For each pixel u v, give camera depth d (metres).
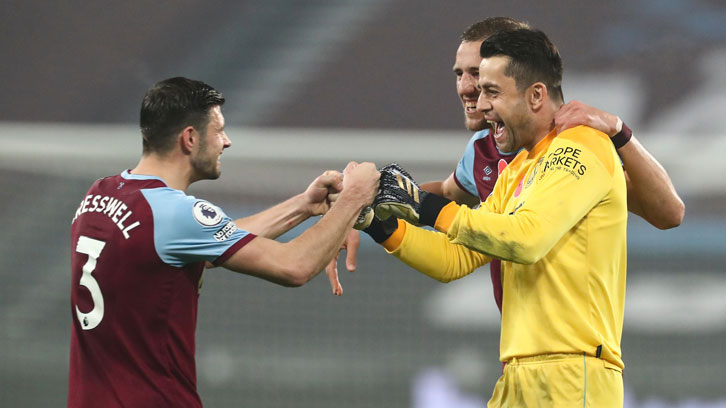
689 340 32.53
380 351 33.03
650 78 40.38
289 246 9.69
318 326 33.25
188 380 9.72
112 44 44.66
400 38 43.47
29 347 33.16
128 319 9.40
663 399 31.34
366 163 10.28
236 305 33.31
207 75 44.25
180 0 46.06
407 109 42.00
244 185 34.50
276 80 43.69
